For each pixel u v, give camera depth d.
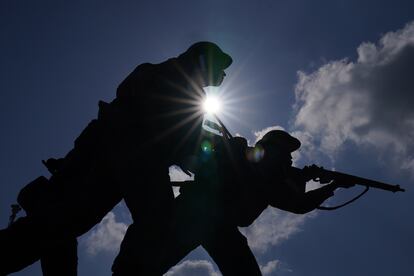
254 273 3.86
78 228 3.14
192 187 4.07
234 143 4.23
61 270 3.27
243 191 4.16
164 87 3.51
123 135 3.29
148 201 3.22
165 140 3.42
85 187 3.23
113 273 3.18
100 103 3.47
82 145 3.40
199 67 3.68
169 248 3.83
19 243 2.87
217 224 3.96
